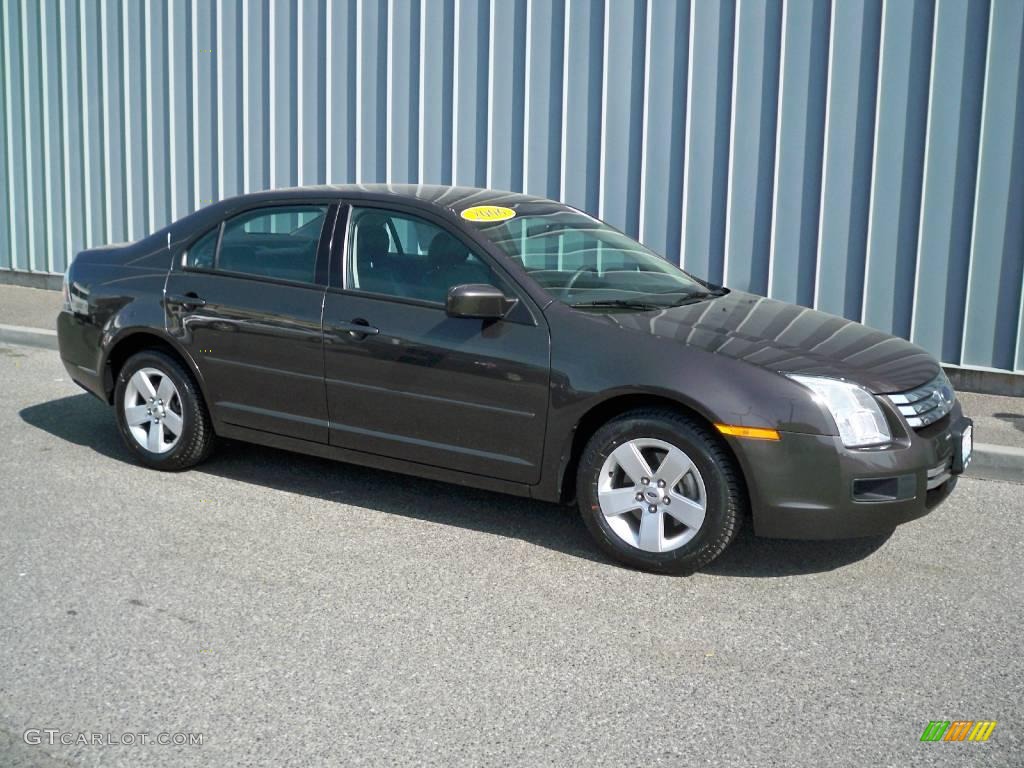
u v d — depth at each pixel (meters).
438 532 5.20
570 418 4.75
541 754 3.28
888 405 4.52
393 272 5.29
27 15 11.18
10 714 3.44
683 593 4.54
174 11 10.38
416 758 3.24
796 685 3.77
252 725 3.41
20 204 11.55
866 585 4.68
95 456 6.27
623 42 8.43
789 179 8.05
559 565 4.82
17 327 9.45
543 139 8.84
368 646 3.98
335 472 6.07
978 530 5.42
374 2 9.34
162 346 6.00
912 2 7.52
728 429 4.45
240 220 5.79
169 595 4.38
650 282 5.45
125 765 3.17
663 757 3.28
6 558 4.71
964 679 3.84
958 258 7.67
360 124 9.59
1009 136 7.41
